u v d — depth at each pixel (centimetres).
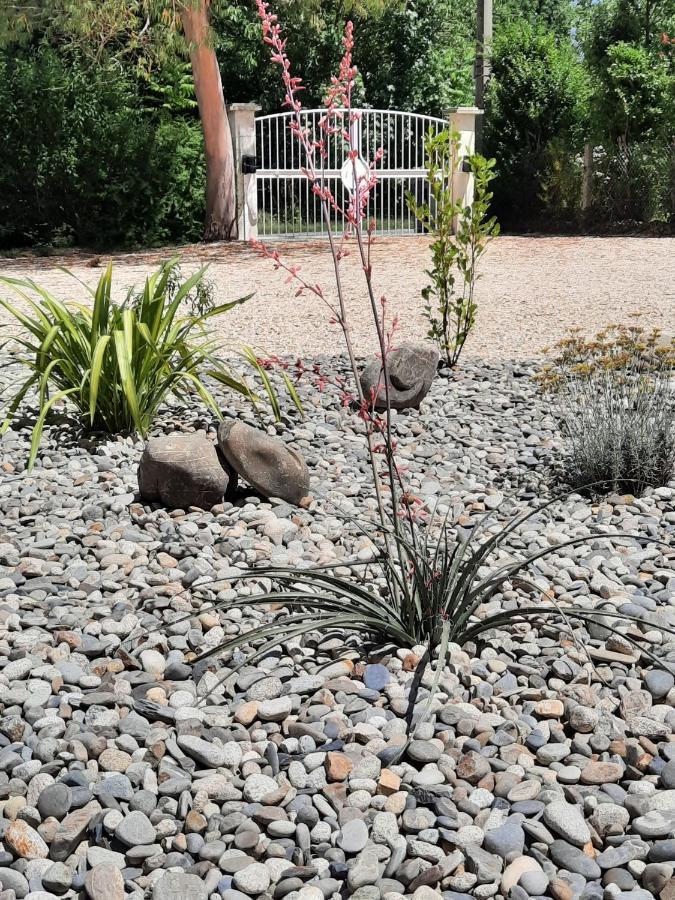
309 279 993
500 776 212
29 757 223
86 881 185
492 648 268
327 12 1795
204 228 1509
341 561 330
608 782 211
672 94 1432
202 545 347
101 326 487
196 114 1788
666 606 292
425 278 992
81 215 1427
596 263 1077
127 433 482
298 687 248
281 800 207
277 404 489
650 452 411
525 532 359
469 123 1492
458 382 602
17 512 384
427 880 185
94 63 1508
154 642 273
